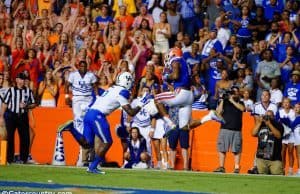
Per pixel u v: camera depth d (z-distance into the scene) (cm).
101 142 2870
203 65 3928
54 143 3644
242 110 3325
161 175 2925
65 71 4041
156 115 3428
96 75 3906
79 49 4212
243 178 2872
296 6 4122
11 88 3556
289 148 3306
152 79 3656
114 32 4147
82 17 4328
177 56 3133
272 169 3231
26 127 3591
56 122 3656
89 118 2817
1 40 4372
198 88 3741
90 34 4231
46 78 3959
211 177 2888
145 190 2361
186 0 4272
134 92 3769
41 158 3662
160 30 4147
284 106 3334
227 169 3369
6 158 3469
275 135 3209
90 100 3681
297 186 2581
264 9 4194
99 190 2334
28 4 4475
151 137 3438
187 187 2483
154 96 3438
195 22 4262
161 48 4134
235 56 3938
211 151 3412
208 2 4256
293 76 3709
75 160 3597
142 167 3434
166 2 4303
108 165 3509
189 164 3434
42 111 3669
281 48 3947
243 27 4109
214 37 4019
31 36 4322
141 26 4191
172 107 3266
